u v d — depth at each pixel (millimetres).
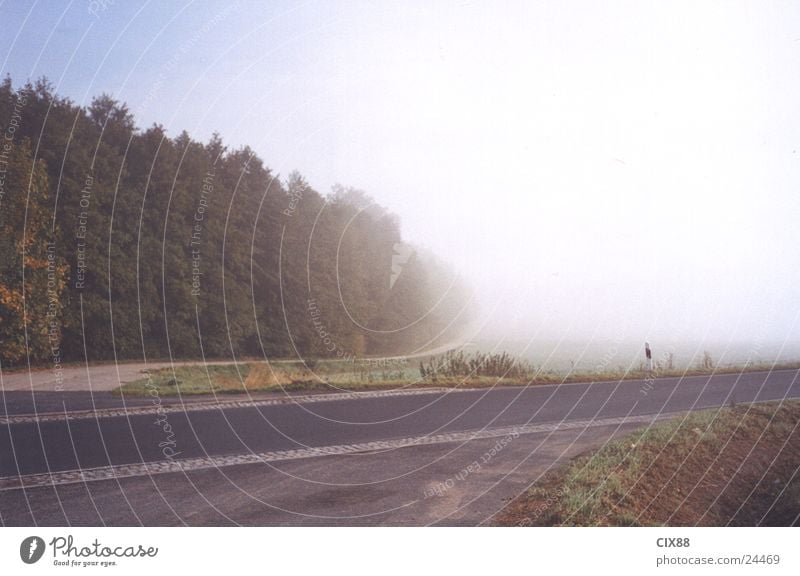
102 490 8836
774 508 8820
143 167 23781
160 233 23391
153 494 8672
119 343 22875
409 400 16047
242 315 22031
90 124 23844
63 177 23000
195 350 22844
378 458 10445
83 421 13570
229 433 12430
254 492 8789
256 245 21703
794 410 12766
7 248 21500
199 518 7824
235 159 22938
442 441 11602
